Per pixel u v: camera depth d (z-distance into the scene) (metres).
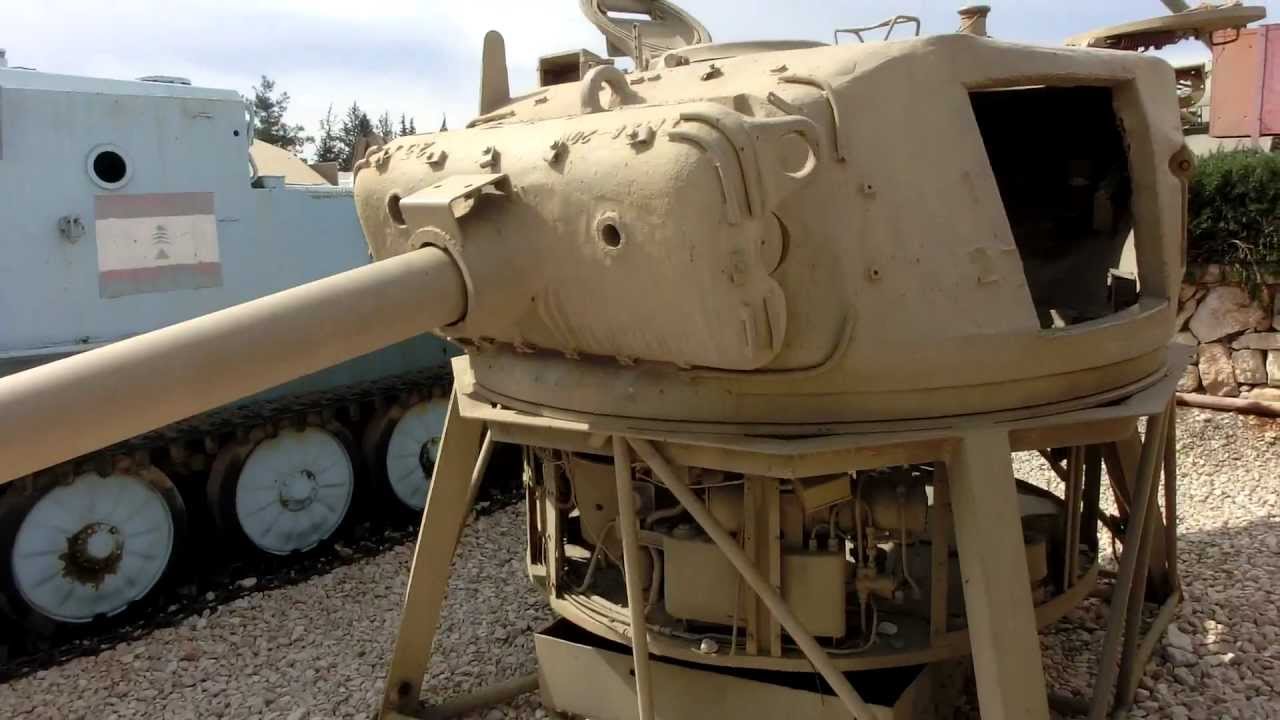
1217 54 10.55
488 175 3.38
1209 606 5.39
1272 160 8.69
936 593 3.69
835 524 3.74
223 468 6.74
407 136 4.24
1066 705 4.40
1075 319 4.75
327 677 5.36
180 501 6.49
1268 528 6.56
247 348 2.73
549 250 3.33
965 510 3.29
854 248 3.25
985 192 3.37
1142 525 4.05
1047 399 3.54
